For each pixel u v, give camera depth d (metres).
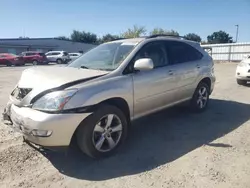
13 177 3.39
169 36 5.46
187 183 3.19
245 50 32.84
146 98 4.50
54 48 55.88
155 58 4.82
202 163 3.69
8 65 29.97
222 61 34.62
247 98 7.96
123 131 4.08
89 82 3.75
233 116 5.94
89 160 3.84
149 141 4.53
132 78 4.23
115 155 3.99
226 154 3.95
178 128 5.16
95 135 3.76
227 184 3.16
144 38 4.85
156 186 3.15
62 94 3.45
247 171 3.44
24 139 3.92
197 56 5.95
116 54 4.57
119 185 3.19
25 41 52.16
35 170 3.57
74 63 4.91
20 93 3.81
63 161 3.82
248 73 10.16
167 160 3.81
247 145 4.28
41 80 3.75
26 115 3.45
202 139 4.58
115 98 4.00
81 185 3.21
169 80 4.94
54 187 3.18
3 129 5.07
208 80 6.25
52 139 3.39
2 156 3.94
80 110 3.50
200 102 6.11
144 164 3.71
